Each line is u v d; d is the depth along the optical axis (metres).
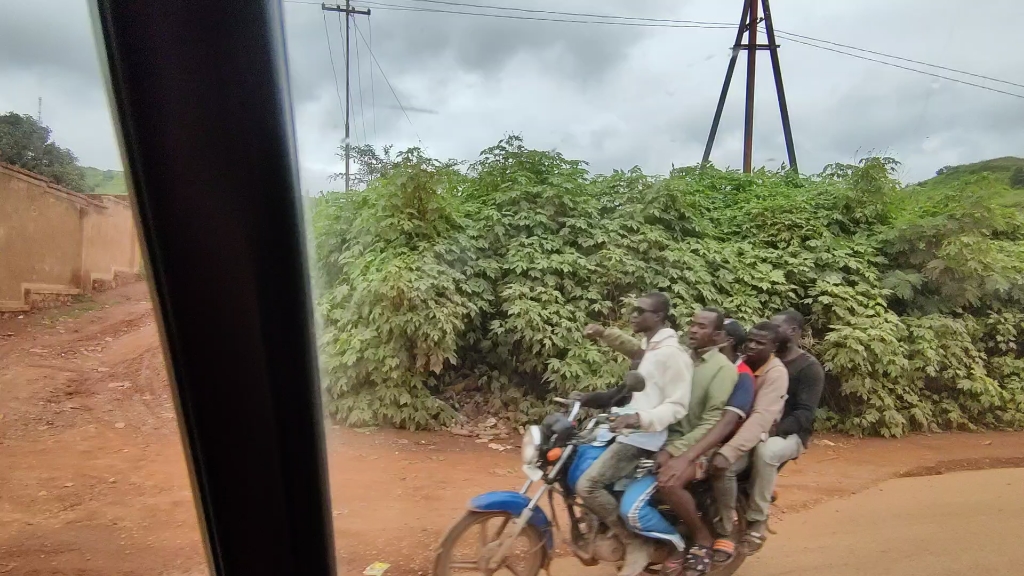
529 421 7.91
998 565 4.50
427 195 8.25
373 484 5.85
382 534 4.75
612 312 8.39
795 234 9.40
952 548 4.80
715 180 10.88
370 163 8.47
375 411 7.53
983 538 5.00
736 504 3.97
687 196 9.41
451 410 7.87
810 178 11.13
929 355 8.51
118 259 10.67
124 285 10.70
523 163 9.20
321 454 4.14
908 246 9.26
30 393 7.45
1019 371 9.13
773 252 9.13
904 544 4.89
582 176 9.24
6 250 9.47
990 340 9.44
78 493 5.21
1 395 7.34
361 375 7.68
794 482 6.47
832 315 8.66
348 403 7.53
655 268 8.48
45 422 6.87
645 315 3.76
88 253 10.45
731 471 3.79
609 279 8.34
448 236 8.34
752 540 3.93
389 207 8.18
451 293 7.82
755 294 8.65
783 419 4.09
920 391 8.97
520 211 8.76
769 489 3.91
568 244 8.72
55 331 9.29
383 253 7.98
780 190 10.48
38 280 9.84
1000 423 8.98
